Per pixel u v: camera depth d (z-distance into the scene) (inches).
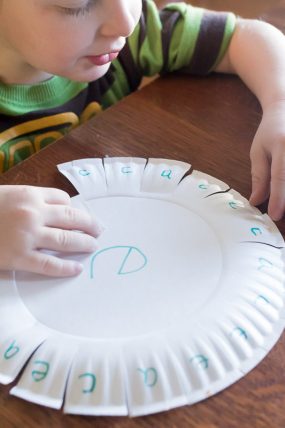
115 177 18.2
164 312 13.7
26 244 15.0
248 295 14.0
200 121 21.4
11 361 12.8
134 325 13.4
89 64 22.0
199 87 23.6
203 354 12.7
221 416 12.1
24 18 19.4
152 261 15.1
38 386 12.4
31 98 26.0
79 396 12.1
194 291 14.2
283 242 16.1
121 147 20.0
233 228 16.1
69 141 20.2
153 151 19.8
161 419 12.0
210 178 18.4
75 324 13.5
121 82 29.1
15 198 16.0
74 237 15.6
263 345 13.3
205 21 24.8
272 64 22.7
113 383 12.2
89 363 12.5
